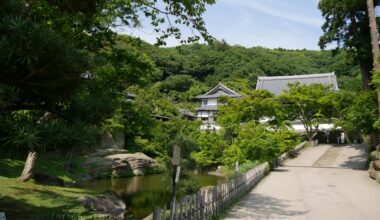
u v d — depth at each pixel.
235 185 11.96
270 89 49.94
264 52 84.19
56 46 3.05
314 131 44.19
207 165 28.47
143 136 31.91
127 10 10.45
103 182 22.12
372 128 20.75
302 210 10.38
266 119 39.31
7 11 3.16
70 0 4.62
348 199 12.45
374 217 9.54
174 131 30.69
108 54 10.50
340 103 25.73
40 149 3.01
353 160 28.23
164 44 10.75
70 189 13.15
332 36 26.31
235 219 9.02
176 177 6.91
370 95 21.48
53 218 4.17
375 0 24.30
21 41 2.83
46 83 3.34
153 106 34.97
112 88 10.49
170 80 62.97
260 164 19.53
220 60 73.19
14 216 7.64
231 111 30.05
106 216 9.98
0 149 2.88
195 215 7.62
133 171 26.92
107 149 27.50
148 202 15.12
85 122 3.62
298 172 21.91
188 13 9.87
